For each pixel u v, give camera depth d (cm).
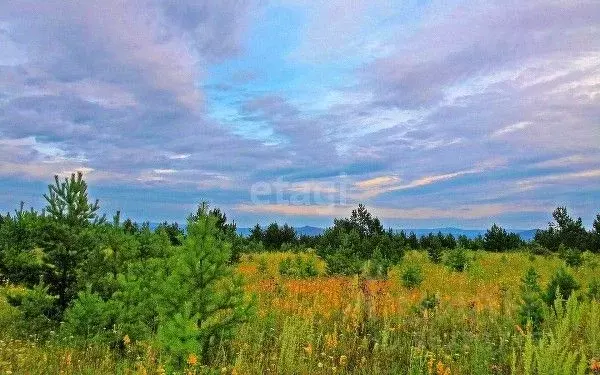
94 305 909
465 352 773
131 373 716
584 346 729
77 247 1059
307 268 2197
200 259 772
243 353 805
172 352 698
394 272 2170
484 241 3897
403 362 789
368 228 3931
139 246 1320
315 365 770
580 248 3550
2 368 707
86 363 773
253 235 4162
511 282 1614
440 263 2908
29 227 1128
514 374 642
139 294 977
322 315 1144
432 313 1060
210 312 775
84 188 1109
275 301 1245
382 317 1080
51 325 1022
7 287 1263
